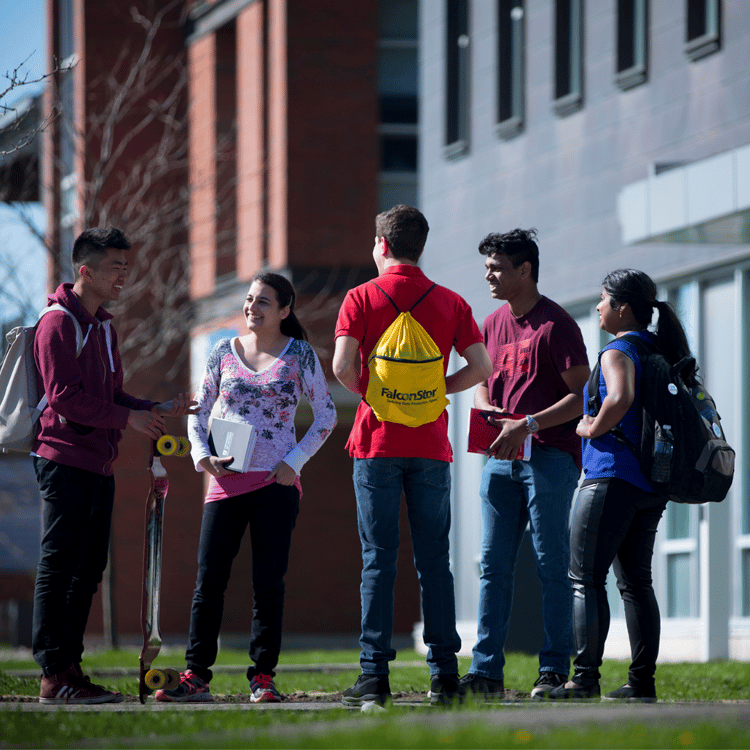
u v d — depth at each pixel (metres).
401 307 20.61
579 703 20.59
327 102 78.56
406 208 21.25
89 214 63.62
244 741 14.73
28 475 101.38
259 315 22.55
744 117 45.81
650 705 20.09
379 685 19.94
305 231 77.56
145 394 81.25
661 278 50.16
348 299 20.72
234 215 81.44
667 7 50.12
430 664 20.59
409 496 20.47
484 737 14.23
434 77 65.69
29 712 18.33
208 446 22.12
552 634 22.91
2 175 63.69
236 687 27.14
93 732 16.67
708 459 20.83
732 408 46.91
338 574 83.25
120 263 22.41
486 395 24.23
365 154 78.75
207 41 83.44
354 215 78.38
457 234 63.38
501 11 60.94
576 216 55.16
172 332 70.38
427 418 20.17
